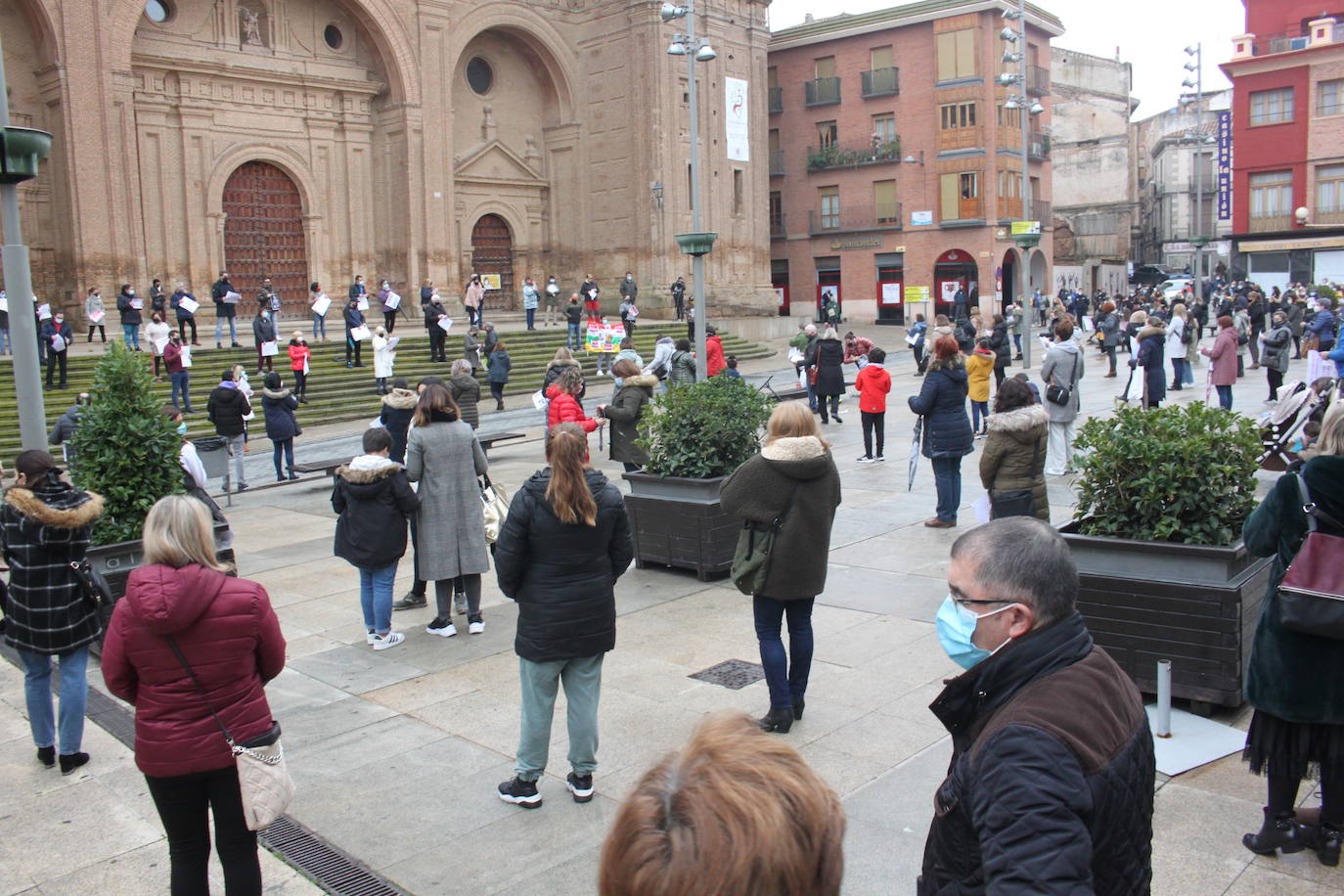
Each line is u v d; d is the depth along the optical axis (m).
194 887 4.20
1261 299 24.56
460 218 37.44
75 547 6.01
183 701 4.05
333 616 8.88
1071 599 2.54
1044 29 46.34
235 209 31.81
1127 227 58.22
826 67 47.56
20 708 7.21
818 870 1.60
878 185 46.72
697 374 16.89
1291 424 12.09
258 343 24.53
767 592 5.78
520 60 38.97
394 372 27.22
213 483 16.64
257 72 31.16
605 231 39.22
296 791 5.58
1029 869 2.10
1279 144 43.81
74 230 26.72
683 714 6.29
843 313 48.38
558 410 13.53
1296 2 43.47
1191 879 4.27
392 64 33.41
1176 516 5.90
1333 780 4.28
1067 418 12.98
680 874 1.51
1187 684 5.74
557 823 5.13
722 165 39.84
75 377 22.69
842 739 5.78
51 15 26.05
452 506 7.99
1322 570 4.07
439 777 5.70
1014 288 47.16
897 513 11.52
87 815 5.57
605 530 5.24
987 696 2.51
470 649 7.86
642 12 37.03
